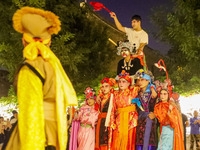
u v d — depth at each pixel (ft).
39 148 7.80
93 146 24.97
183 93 43.04
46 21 9.25
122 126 19.54
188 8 46.85
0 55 36.17
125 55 21.13
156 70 55.62
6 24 37.14
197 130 40.93
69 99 8.70
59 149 8.18
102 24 49.29
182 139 19.30
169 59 56.85
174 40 53.67
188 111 44.55
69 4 41.98
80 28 45.39
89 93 25.77
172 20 46.39
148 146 18.79
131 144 19.15
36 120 7.88
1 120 30.35
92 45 45.06
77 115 25.68
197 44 45.06
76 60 38.55
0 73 57.93
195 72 46.78
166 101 19.42
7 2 37.35
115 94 20.49
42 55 8.55
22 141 7.75
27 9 9.23
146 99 19.42
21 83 8.10
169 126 19.45
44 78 8.38
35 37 9.05
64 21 40.42
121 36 51.42
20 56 36.32
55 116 8.41
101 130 21.94
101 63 45.96
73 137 25.72
